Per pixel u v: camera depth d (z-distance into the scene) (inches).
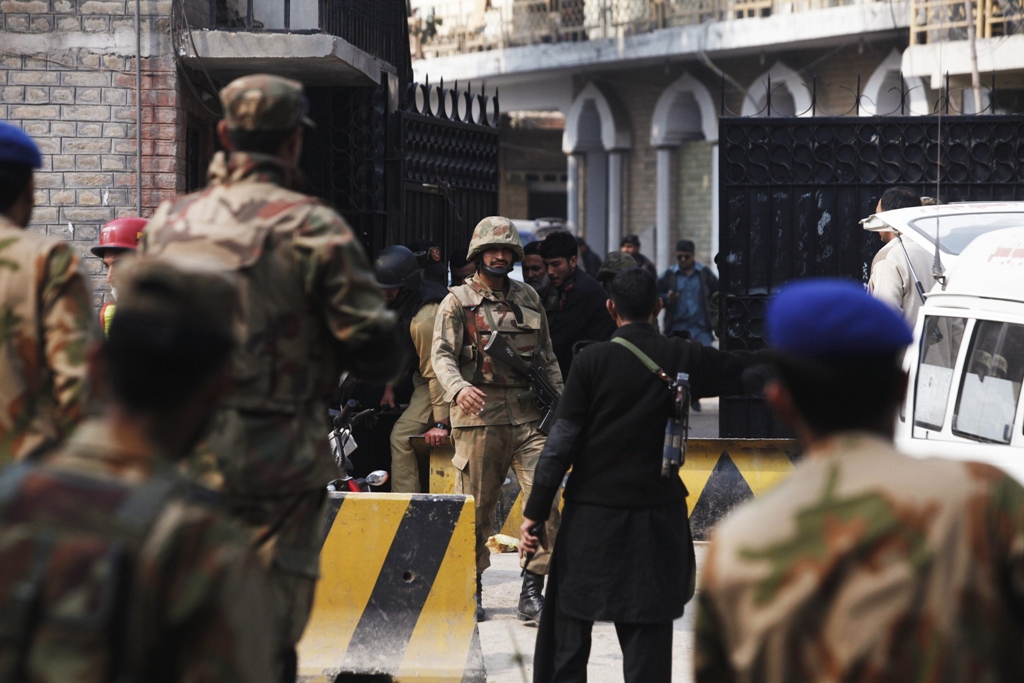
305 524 492.1
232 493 460.4
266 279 468.8
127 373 266.2
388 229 1355.8
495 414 920.3
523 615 949.2
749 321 1478.8
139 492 253.9
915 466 293.4
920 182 1475.1
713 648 295.3
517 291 941.8
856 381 296.8
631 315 672.4
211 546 253.9
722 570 290.0
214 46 1216.2
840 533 284.2
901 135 1473.9
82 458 261.6
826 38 2866.6
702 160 3454.7
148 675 247.8
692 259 2449.6
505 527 1240.2
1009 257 774.5
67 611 242.2
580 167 3745.1
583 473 665.6
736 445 1216.2
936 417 797.9
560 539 673.6
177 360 267.0
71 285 460.4
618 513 655.8
